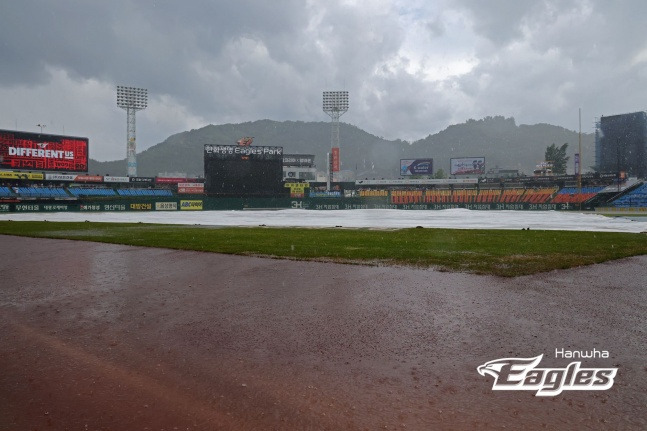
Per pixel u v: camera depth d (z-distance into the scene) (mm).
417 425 3160
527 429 3092
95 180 78562
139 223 34156
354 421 3223
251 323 5762
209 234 21141
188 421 3230
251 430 3094
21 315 6207
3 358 4520
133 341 5047
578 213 65375
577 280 8461
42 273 9734
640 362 4301
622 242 16484
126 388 3805
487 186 95062
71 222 34875
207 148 79375
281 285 8242
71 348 4820
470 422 3205
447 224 33594
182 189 83500
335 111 101750
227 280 8789
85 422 3221
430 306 6559
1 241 17141
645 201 75750
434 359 4453
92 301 7043
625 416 3281
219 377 4027
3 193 68125
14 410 3410
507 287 7852
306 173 121688
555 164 141125
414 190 96938
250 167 80562
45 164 69812
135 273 9695
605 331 5254
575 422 3199
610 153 101562
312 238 18672
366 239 18156
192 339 5113
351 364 4332
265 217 50375
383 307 6539
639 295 7152
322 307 6570
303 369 4211
